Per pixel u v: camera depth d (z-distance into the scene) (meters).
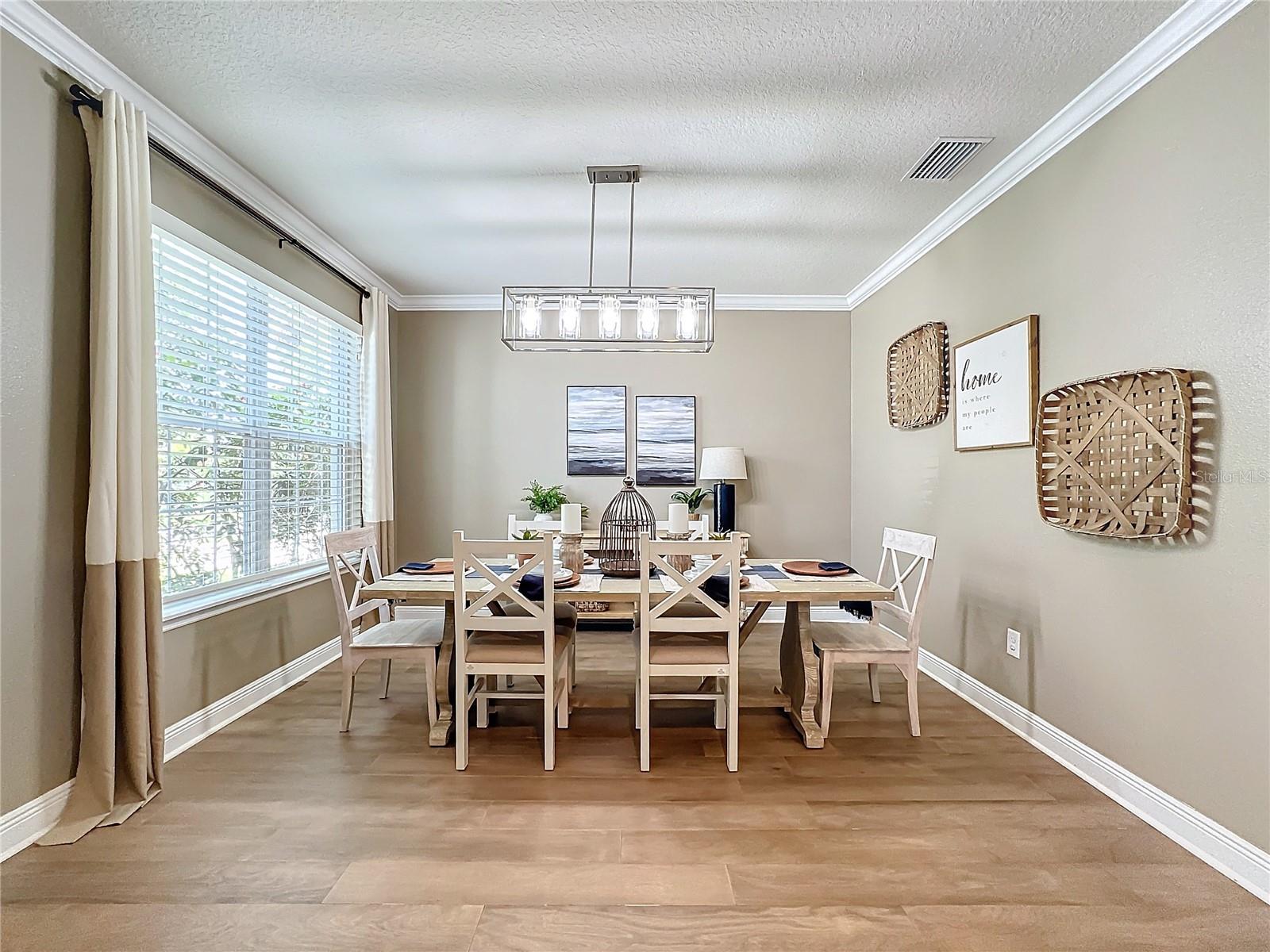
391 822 2.22
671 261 4.44
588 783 2.52
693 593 2.60
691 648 2.67
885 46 2.20
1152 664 2.22
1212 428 2.00
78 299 2.25
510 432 5.34
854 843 2.10
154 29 2.12
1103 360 2.46
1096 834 2.16
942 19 2.06
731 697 2.62
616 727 3.11
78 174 2.25
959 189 3.31
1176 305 2.13
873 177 3.18
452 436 5.33
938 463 3.80
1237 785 1.91
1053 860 2.01
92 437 2.19
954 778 2.56
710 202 3.46
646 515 3.26
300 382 3.82
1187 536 2.08
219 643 3.05
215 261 3.01
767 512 5.34
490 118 2.65
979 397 3.30
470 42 2.18
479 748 2.85
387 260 4.44
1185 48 2.08
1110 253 2.43
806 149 2.90
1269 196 1.83
